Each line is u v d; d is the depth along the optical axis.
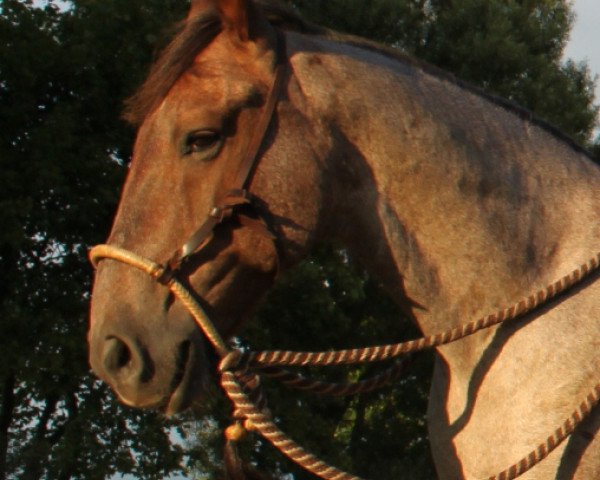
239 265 5.70
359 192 5.94
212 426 24.14
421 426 34.34
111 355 5.48
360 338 32.22
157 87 5.82
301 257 5.82
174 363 5.50
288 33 6.10
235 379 5.61
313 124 5.85
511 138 6.14
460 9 34.41
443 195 5.89
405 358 6.31
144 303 5.53
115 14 26.62
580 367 5.57
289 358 5.67
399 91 6.02
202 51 5.91
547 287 5.71
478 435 5.71
